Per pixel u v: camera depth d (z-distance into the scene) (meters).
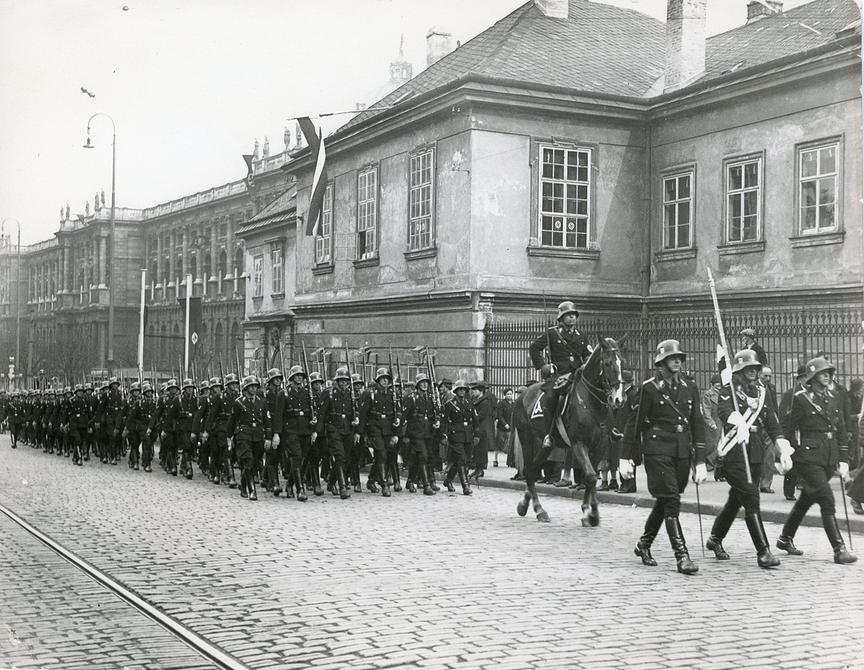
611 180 27.25
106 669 6.82
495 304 25.61
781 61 23.08
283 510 15.52
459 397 18.03
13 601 8.95
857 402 15.41
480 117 25.72
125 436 25.42
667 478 10.30
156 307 72.62
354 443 18.03
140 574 10.14
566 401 13.33
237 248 66.00
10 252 62.16
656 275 27.23
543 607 8.45
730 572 10.06
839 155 22.22
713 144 25.56
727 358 10.91
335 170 32.81
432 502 16.58
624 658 6.87
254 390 17.61
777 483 17.89
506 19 30.67
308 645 7.30
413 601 8.71
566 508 15.54
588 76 27.75
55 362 58.97
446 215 26.59
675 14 27.16
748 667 6.66
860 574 9.94
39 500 17.20
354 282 31.48
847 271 22.06
